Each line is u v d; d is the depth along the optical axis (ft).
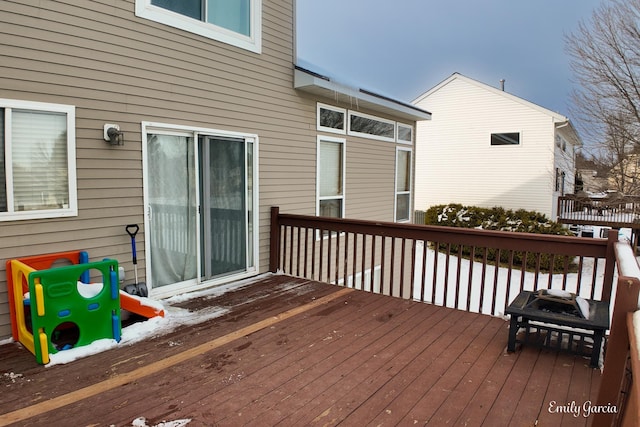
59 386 8.35
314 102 20.85
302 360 9.75
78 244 11.97
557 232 45.96
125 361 9.55
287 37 18.89
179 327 11.78
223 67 15.94
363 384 8.64
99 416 7.31
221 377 8.84
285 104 19.04
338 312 13.30
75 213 11.82
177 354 9.98
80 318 9.96
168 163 14.43
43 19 10.93
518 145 51.16
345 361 9.72
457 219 52.60
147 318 12.30
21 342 10.35
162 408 7.61
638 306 5.93
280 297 14.88
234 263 17.13
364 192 25.54
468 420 7.38
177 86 14.34
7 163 10.50
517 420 7.40
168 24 13.94
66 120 11.55
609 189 41.16
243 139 17.07
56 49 11.22
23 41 10.60
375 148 26.32
